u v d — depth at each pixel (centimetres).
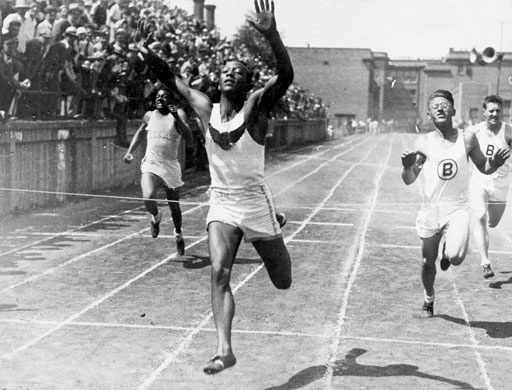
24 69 1182
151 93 1574
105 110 1535
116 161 1546
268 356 487
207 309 607
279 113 3678
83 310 596
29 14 1182
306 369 462
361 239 988
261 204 448
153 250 880
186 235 998
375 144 4372
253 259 832
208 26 2995
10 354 480
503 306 640
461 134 574
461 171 571
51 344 504
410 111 5991
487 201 775
